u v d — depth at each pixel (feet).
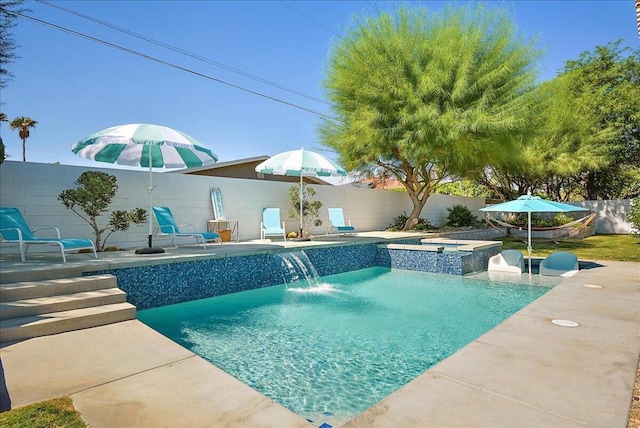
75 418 7.87
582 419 8.00
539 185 72.90
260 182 39.45
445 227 57.62
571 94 63.46
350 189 50.11
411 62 41.78
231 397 8.86
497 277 30.60
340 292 25.44
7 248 24.22
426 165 51.93
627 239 54.54
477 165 49.60
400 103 41.52
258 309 21.07
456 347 15.35
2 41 24.04
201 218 34.65
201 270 23.35
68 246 19.69
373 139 43.37
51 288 15.89
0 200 24.31
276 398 10.97
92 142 23.03
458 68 40.86
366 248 35.76
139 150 29.48
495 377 10.06
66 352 11.64
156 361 10.95
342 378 12.39
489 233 59.00
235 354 14.48
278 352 14.70
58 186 26.50
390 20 43.42
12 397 8.77
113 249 26.99
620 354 11.71
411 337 16.53
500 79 41.57
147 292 20.84
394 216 56.95
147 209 30.99
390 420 7.95
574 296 19.69
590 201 68.85
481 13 43.01
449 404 8.63
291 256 28.91
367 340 16.11
